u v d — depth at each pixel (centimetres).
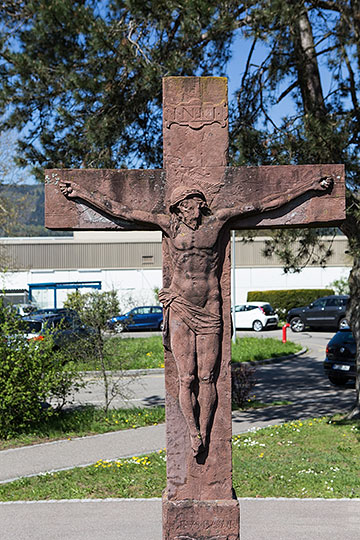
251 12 985
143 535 643
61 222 494
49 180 493
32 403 1112
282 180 492
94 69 1022
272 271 3741
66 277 3728
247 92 1249
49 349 1160
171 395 477
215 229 478
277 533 644
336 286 3641
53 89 1090
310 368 1980
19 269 3578
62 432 1113
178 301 472
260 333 3106
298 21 1125
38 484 812
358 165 1030
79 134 1134
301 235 1327
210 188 489
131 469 868
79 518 693
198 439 466
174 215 480
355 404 1188
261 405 1377
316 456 916
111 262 3759
